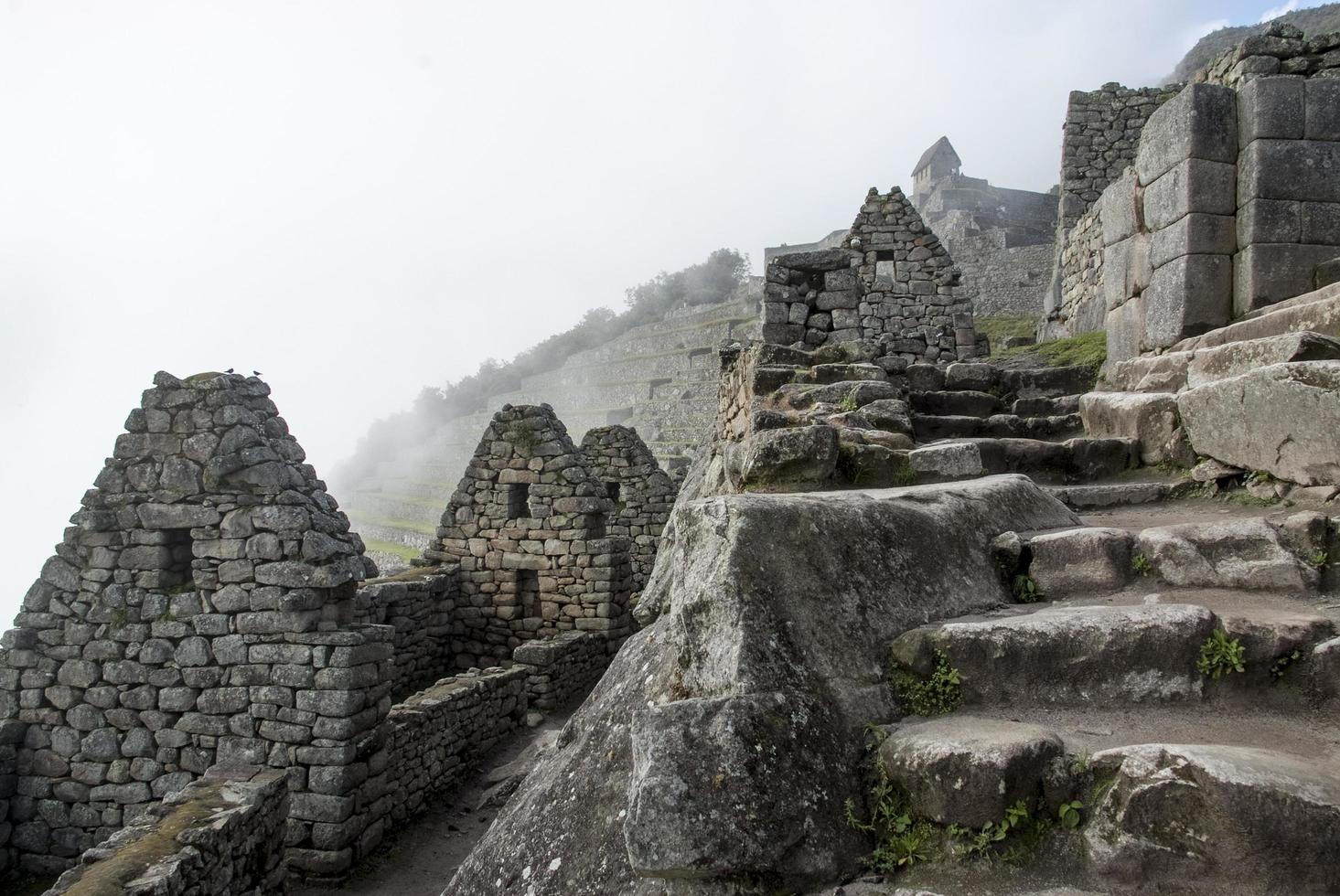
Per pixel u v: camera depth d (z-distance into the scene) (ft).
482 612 45.78
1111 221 25.11
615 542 45.14
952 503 11.65
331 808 23.75
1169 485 16.29
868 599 9.19
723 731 7.24
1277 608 9.72
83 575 25.95
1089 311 51.93
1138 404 18.65
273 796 20.30
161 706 25.14
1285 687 8.50
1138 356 23.32
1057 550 11.12
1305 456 13.71
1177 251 21.25
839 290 41.91
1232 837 6.14
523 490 47.09
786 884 6.89
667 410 116.67
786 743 7.40
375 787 25.35
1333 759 7.29
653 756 7.19
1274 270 20.07
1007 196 180.65
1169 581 10.88
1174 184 21.36
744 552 8.63
